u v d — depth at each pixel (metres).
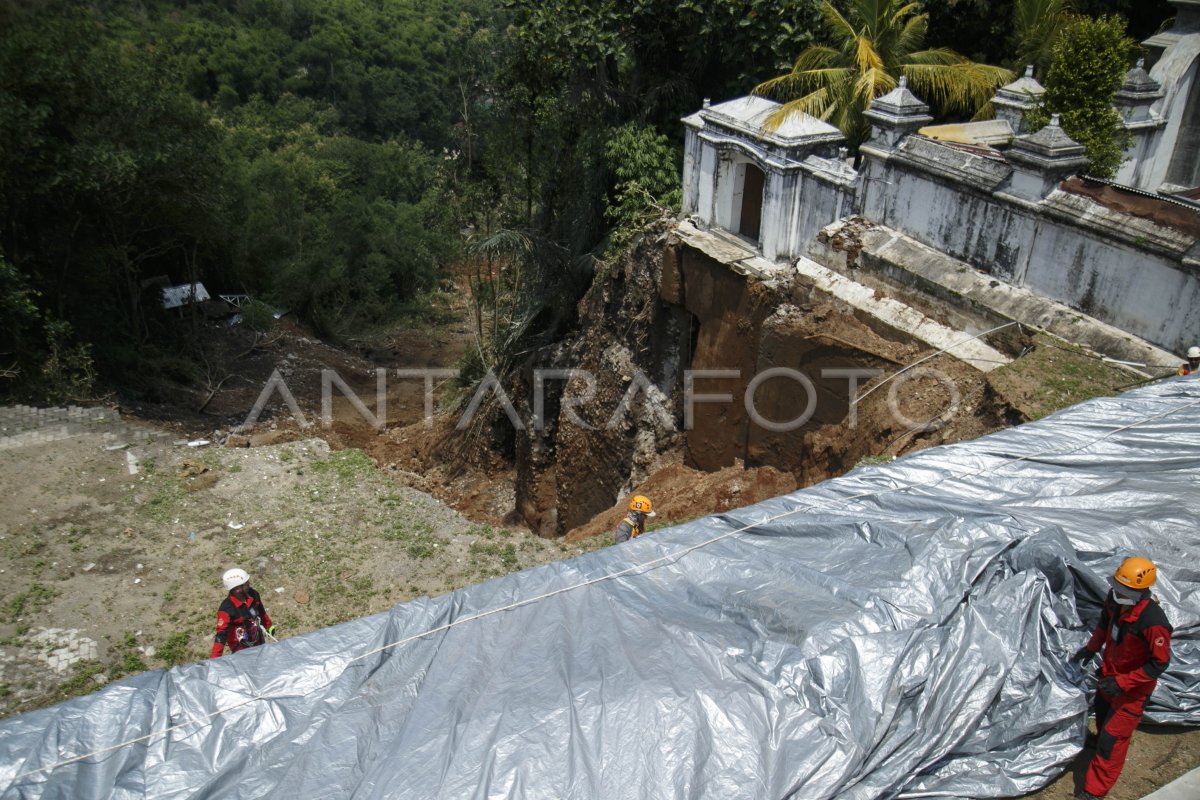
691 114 18.03
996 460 7.80
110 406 18.45
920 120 13.15
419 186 46.50
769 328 14.13
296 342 31.17
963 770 5.42
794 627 5.58
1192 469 7.52
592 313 19.31
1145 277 10.47
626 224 18.05
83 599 9.96
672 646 5.50
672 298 16.58
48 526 11.23
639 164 17.98
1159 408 8.69
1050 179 11.38
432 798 4.56
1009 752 5.56
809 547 6.56
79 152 17.61
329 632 5.86
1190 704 6.12
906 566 6.09
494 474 22.27
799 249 14.74
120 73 18.81
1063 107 12.90
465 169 23.95
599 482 19.28
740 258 15.08
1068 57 12.82
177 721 5.20
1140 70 14.15
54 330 17.12
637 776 4.70
